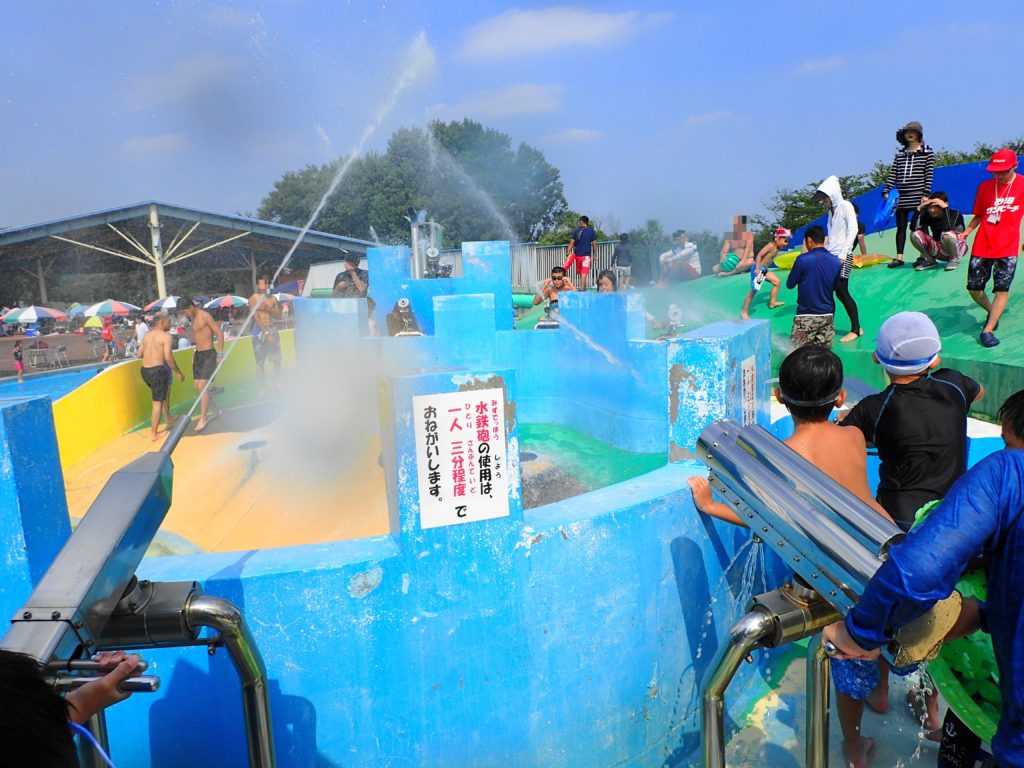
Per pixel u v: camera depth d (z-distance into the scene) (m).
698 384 3.46
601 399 7.38
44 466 2.27
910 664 1.75
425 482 2.48
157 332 8.55
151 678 1.57
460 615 2.59
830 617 2.11
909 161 9.80
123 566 1.71
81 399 8.19
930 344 3.09
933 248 9.65
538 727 2.78
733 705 3.49
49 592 1.56
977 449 4.94
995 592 1.64
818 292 7.72
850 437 2.80
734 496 2.35
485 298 8.06
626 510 2.88
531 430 7.93
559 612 2.76
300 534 5.36
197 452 7.63
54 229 19.86
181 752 2.41
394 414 2.41
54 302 33.28
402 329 9.16
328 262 25.30
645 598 3.00
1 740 0.96
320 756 2.48
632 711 3.01
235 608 1.89
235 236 23.23
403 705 2.56
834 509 2.03
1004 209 7.13
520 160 65.62
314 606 2.41
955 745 2.28
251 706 1.99
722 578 3.40
